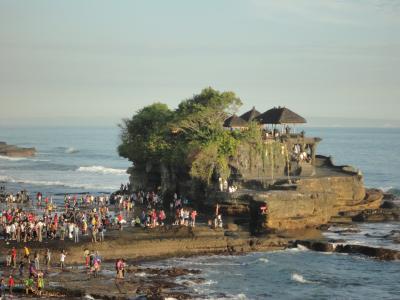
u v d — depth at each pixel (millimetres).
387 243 88812
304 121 121375
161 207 110500
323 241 88188
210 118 118875
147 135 126938
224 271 76000
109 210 108688
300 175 112188
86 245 78500
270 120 121688
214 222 92000
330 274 76188
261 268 77812
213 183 106750
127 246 80438
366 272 77062
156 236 85000
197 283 70562
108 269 73875
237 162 109375
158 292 65375
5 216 90438
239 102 127062
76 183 174625
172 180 114938
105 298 63312
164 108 135375
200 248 84188
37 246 77500
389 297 67938
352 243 87688
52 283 66938
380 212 108125
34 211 111312
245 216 98875
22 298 62562
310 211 96562
